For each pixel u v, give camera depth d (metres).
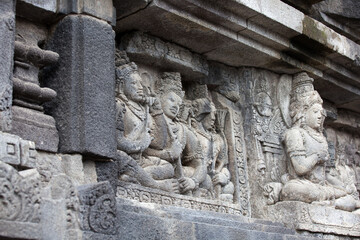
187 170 5.10
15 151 3.40
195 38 5.17
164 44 5.12
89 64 4.02
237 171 5.54
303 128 5.84
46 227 3.28
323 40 5.78
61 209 3.38
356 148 7.34
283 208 5.44
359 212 6.07
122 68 4.71
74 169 3.82
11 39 3.63
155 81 5.19
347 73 6.32
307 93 5.91
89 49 4.05
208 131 5.48
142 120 4.71
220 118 5.59
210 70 5.61
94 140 3.91
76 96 3.96
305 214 5.39
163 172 4.77
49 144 3.80
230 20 5.08
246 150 5.68
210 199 5.17
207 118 5.48
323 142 5.78
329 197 5.72
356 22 6.59
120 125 4.50
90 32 4.09
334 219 5.63
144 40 4.97
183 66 5.26
